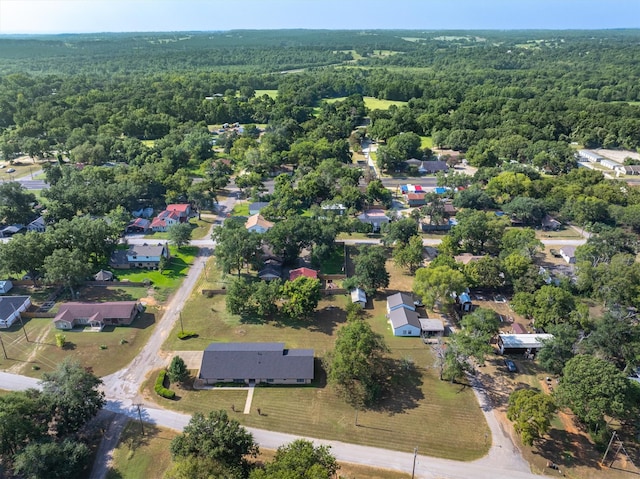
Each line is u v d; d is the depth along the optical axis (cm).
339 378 7631
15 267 10494
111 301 10488
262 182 18750
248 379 7931
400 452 6725
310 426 7138
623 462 6594
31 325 9538
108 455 6588
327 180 16588
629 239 12175
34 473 5641
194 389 7875
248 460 6431
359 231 13900
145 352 8806
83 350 8800
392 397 7756
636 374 7831
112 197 14762
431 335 9388
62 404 6600
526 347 8744
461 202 15600
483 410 7500
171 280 11475
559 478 6359
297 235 11844
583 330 8844
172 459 6081
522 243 11931
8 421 5941
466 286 9856
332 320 9938
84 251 11444
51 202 14488
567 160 19300
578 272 10750
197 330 9500
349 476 6297
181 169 18125
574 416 7419
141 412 7356
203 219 15212
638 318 9700
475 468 6494
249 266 12038
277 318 9969
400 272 11969
